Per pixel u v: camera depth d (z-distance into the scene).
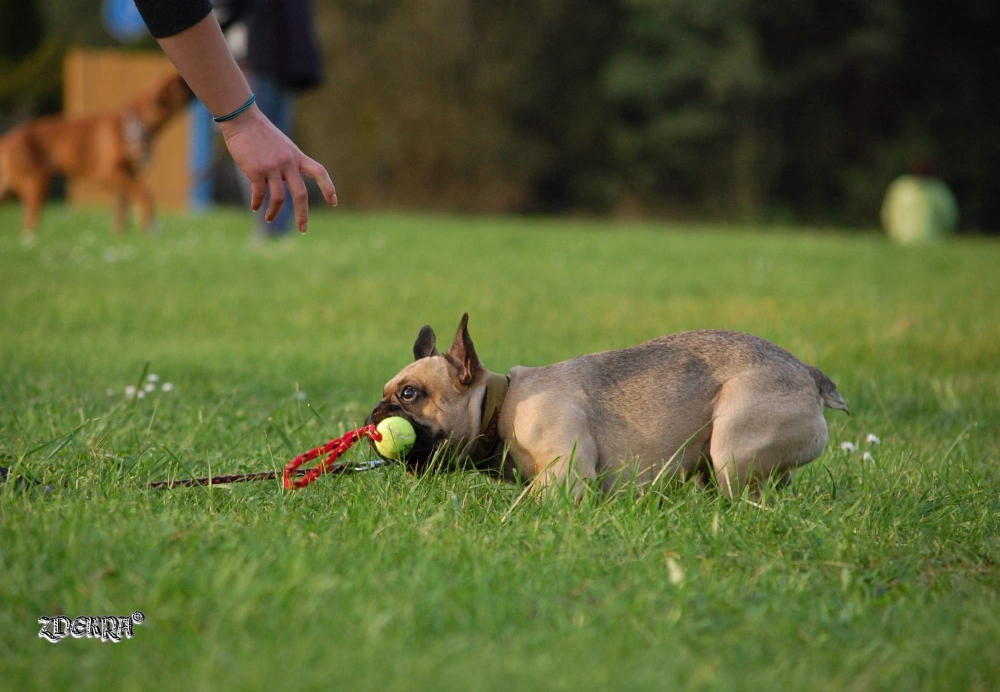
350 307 14.02
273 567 4.57
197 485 6.07
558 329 12.78
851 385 10.04
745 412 6.40
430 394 6.32
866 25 49.28
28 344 10.93
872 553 5.32
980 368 11.02
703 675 3.82
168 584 4.29
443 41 53.44
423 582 4.51
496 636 4.13
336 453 6.12
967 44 50.47
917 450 7.64
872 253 23.58
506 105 54.78
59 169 20.77
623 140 53.16
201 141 32.47
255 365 10.38
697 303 15.12
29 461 6.29
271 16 17.62
